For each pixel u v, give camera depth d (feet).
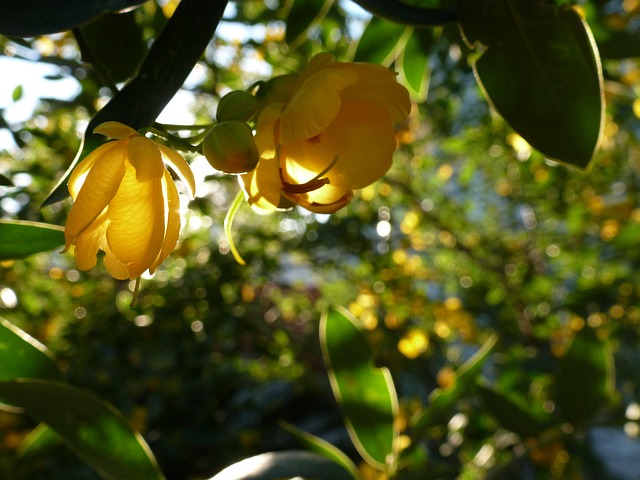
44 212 1.21
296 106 0.48
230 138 0.48
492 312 2.54
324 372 2.59
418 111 1.94
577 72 0.61
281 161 0.56
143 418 2.04
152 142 0.42
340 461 0.88
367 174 0.56
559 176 2.09
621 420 1.13
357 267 2.58
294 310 2.58
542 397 1.81
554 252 2.57
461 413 1.53
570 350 1.03
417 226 2.54
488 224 2.89
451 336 2.56
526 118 0.63
